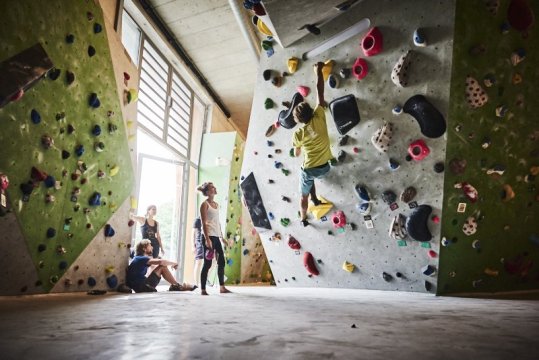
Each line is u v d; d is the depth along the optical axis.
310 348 1.24
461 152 3.64
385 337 1.43
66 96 3.77
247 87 8.96
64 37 3.69
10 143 3.08
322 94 4.11
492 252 4.27
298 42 4.34
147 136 6.51
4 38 2.91
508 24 3.45
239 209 8.85
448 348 1.24
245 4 3.58
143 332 1.56
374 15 3.73
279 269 5.66
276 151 4.91
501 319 1.96
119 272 4.95
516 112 3.80
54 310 2.38
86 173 4.21
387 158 3.94
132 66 5.26
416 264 4.11
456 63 3.35
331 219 4.61
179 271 7.56
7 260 3.22
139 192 6.66
